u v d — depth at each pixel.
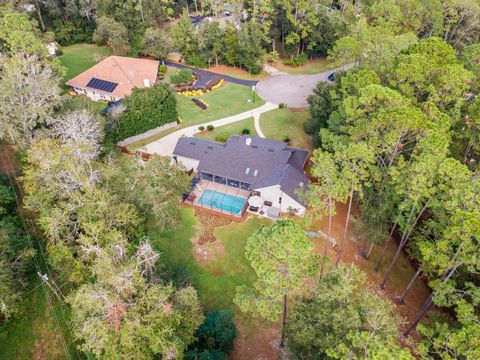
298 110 80.25
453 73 45.19
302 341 27.80
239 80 93.56
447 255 32.16
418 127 37.34
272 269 26.30
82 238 35.34
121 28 95.44
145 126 69.06
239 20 117.06
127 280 30.23
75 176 41.84
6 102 51.03
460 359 25.67
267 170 55.88
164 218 44.88
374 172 39.88
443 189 33.97
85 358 37.84
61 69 76.69
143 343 30.61
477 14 84.69
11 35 69.44
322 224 52.06
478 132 44.62
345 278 26.84
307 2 96.81
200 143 61.72
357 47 67.44
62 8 105.38
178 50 102.38
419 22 84.00
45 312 41.75
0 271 36.19
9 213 49.88
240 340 39.00
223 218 53.16
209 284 44.62
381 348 22.34
